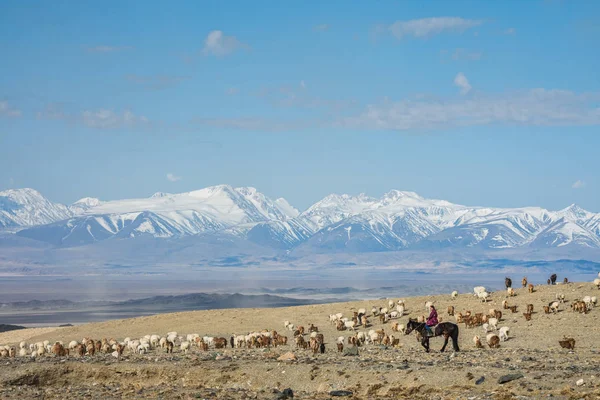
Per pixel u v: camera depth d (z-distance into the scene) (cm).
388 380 3803
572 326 5881
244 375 4184
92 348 5794
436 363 4125
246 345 6056
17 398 3722
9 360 5159
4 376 4372
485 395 3350
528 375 3647
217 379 4181
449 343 5606
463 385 3575
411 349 5272
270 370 4200
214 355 5019
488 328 6078
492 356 4462
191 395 3656
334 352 5166
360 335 5931
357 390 3734
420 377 3772
